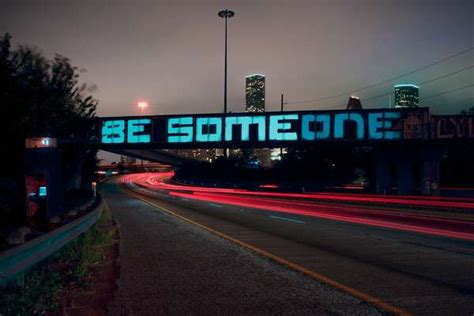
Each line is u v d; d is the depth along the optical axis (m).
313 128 41.75
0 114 16.36
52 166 13.17
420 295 6.76
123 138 45.00
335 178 84.88
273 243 12.66
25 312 5.65
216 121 43.41
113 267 9.12
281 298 6.62
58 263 9.22
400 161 44.44
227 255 10.56
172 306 6.20
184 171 119.50
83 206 17.44
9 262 6.12
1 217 13.34
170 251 11.19
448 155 63.06
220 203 35.84
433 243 12.61
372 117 41.03
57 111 22.17
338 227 17.19
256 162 113.12
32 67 18.14
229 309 6.05
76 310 6.01
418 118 40.50
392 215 22.69
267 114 42.56
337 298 6.61
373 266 9.12
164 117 44.41
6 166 18.20
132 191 69.75
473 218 20.70
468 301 6.42
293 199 40.62
